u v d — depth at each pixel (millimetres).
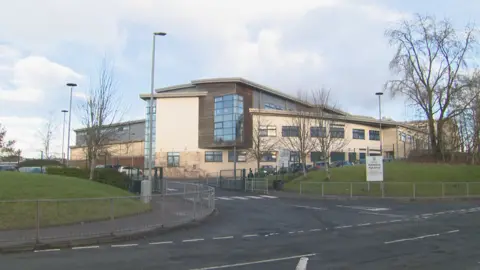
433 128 42375
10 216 13062
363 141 79375
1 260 9422
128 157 76875
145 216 15352
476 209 22391
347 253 10188
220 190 38406
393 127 83188
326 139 45156
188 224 15727
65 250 10773
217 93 68625
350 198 29281
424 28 40875
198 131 69000
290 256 9828
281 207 23547
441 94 40938
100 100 47062
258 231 14383
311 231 14359
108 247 11227
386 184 32500
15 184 17641
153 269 8422
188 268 8516
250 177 41188
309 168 52188
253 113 65500
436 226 15461
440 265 8750
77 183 20281
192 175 67562
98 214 13891
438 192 30453
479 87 39594
